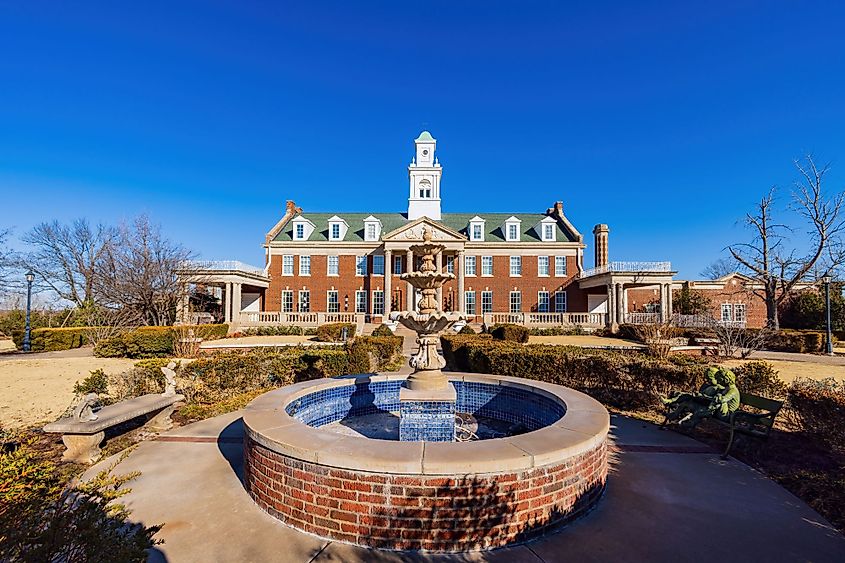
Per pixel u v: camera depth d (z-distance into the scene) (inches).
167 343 771.4
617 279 1314.0
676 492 211.6
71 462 251.3
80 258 1508.4
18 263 1405.0
